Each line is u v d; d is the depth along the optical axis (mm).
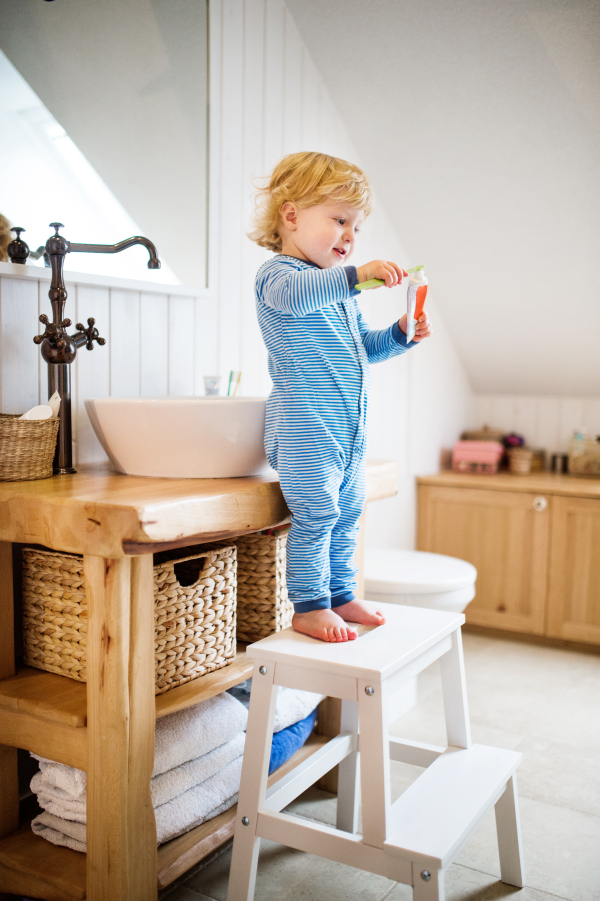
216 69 1914
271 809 1235
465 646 2826
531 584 2873
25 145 1482
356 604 1412
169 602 1294
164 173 1782
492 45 2100
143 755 1169
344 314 1432
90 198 1612
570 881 1417
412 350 2955
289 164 1404
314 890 1392
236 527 1240
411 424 3006
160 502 1072
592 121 2191
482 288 2918
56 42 1538
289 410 1330
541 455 3299
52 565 1326
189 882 1418
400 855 1063
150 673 1174
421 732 2016
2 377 1462
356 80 2338
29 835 1383
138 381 1760
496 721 2115
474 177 2494
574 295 2773
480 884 1409
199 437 1330
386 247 2775
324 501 1317
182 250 1837
